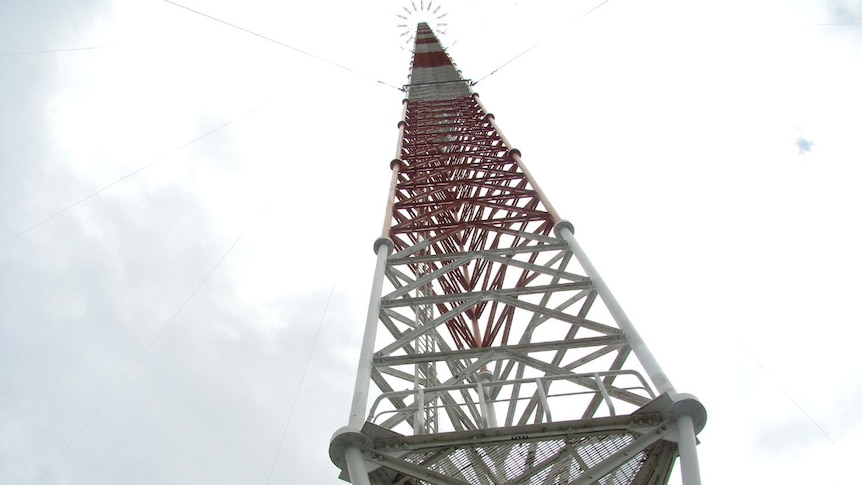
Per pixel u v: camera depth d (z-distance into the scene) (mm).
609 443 9945
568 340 12312
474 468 10039
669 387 10148
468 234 23250
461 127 32469
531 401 12781
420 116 35469
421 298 14359
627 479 10148
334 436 9617
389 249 17078
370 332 12766
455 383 11805
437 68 47500
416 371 11875
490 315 17484
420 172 25281
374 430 9680
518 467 10234
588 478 9094
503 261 16000
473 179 23250
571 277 14742
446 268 15797
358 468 9258
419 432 10234
